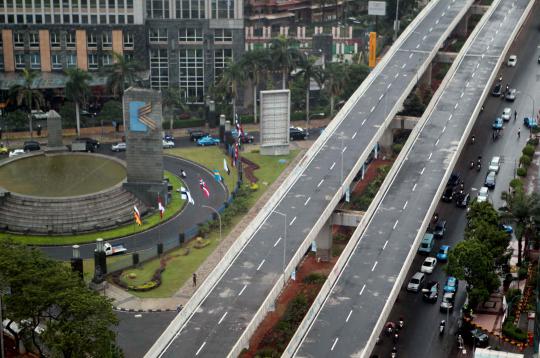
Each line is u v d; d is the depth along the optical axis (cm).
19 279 18600
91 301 18262
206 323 19600
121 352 18675
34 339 18975
